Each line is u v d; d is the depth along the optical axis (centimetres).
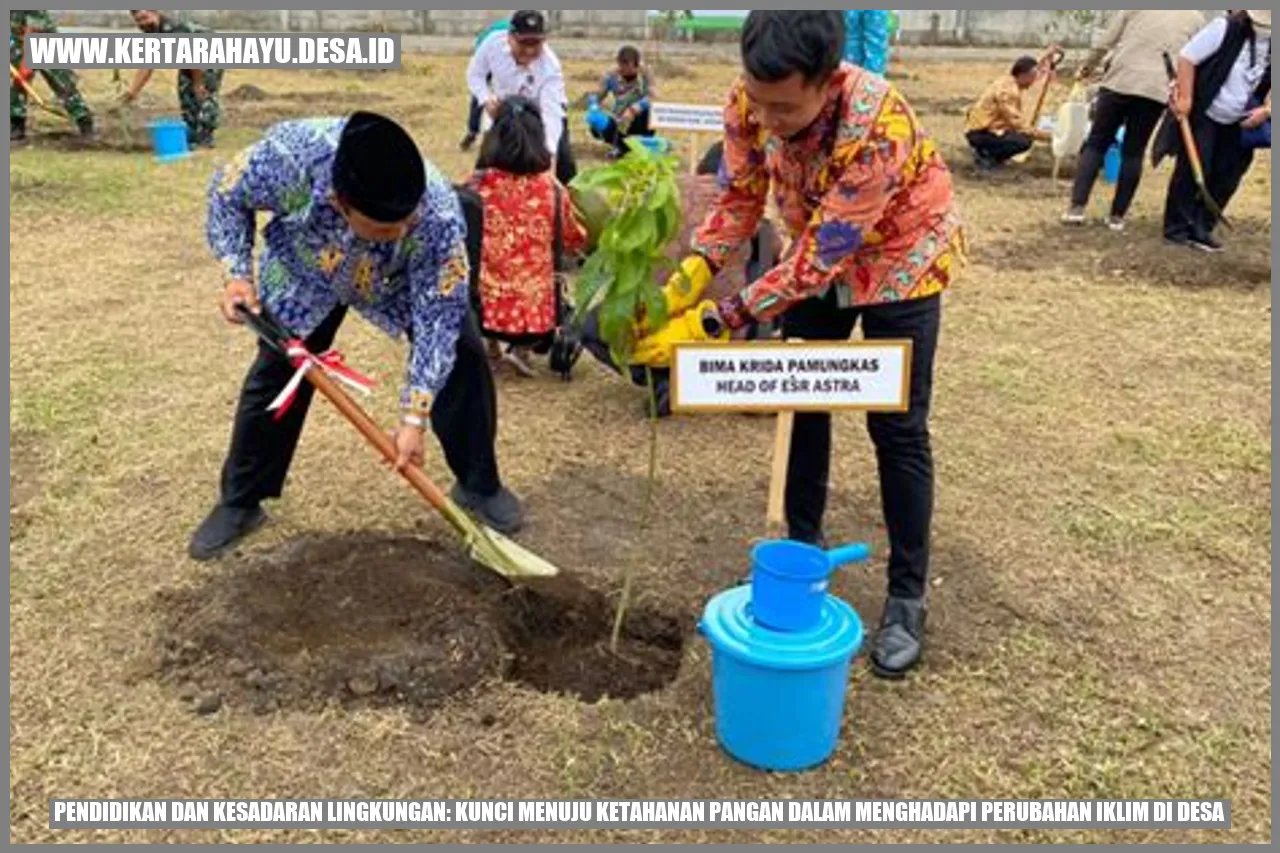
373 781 272
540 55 670
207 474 424
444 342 318
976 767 284
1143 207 938
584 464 447
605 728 290
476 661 307
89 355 539
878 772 281
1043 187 1030
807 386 286
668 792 272
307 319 335
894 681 315
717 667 278
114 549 371
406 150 270
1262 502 427
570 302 535
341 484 416
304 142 301
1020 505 420
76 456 436
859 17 584
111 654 317
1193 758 290
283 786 270
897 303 293
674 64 1897
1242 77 750
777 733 273
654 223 266
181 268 689
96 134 1140
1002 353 578
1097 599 360
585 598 346
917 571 321
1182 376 553
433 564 353
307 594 334
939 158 292
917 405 304
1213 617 353
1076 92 1064
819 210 271
